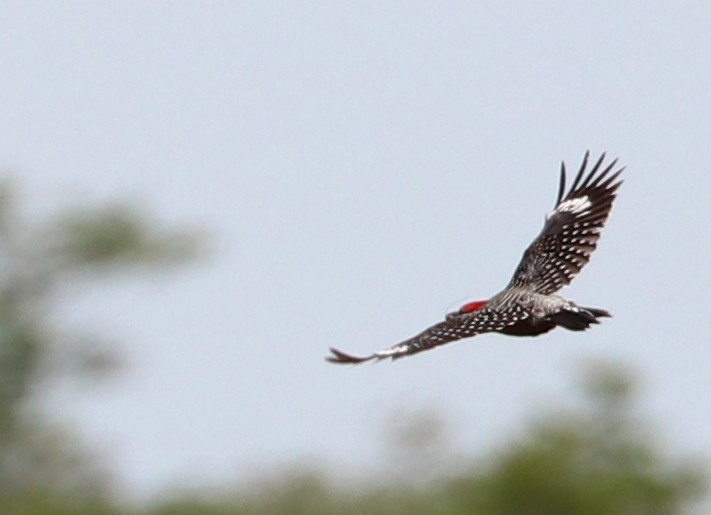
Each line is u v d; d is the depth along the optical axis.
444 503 18.41
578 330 16.72
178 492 20.17
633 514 18.30
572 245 18.83
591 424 18.70
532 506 18.03
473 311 17.16
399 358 15.56
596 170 19.47
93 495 23.30
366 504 18.84
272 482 19.53
